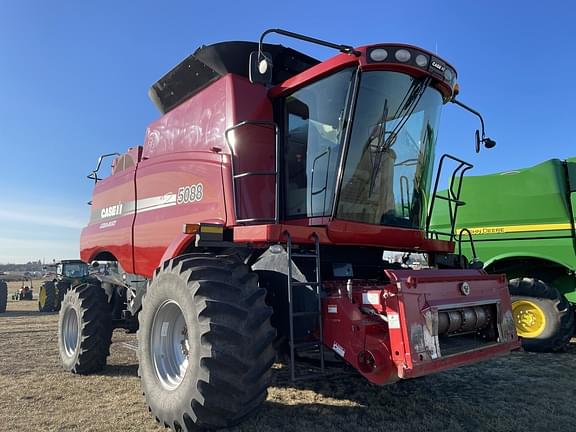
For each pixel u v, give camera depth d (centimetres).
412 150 451
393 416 399
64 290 1709
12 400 462
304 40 370
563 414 404
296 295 379
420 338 330
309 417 396
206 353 324
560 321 669
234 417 327
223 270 364
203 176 466
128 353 718
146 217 558
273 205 451
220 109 467
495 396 457
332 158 411
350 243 410
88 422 395
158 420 376
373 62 386
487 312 405
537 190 741
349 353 349
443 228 827
